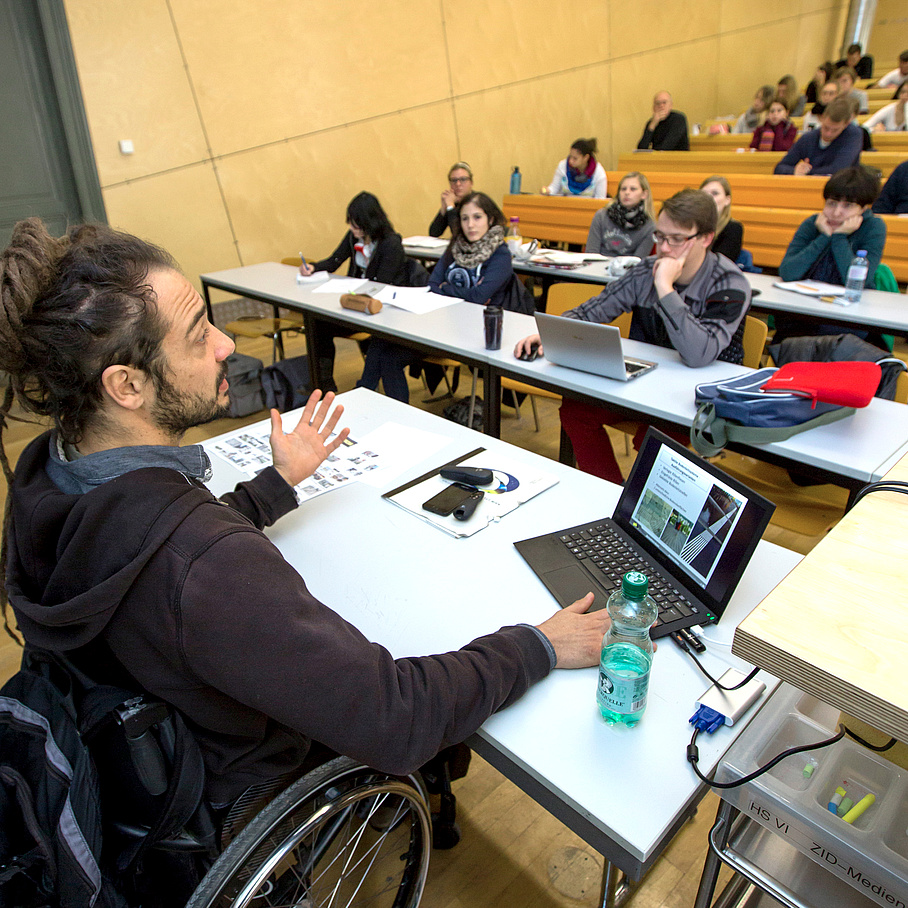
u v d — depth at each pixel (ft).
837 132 14.90
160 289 2.43
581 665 3.02
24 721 2.38
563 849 4.54
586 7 21.30
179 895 2.72
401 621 3.36
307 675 2.30
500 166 20.76
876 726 1.58
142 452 2.55
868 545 2.08
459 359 7.90
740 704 2.75
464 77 18.98
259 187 16.02
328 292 10.82
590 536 3.88
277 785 3.03
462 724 2.61
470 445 5.22
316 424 4.35
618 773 2.54
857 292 9.00
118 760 2.47
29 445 2.78
